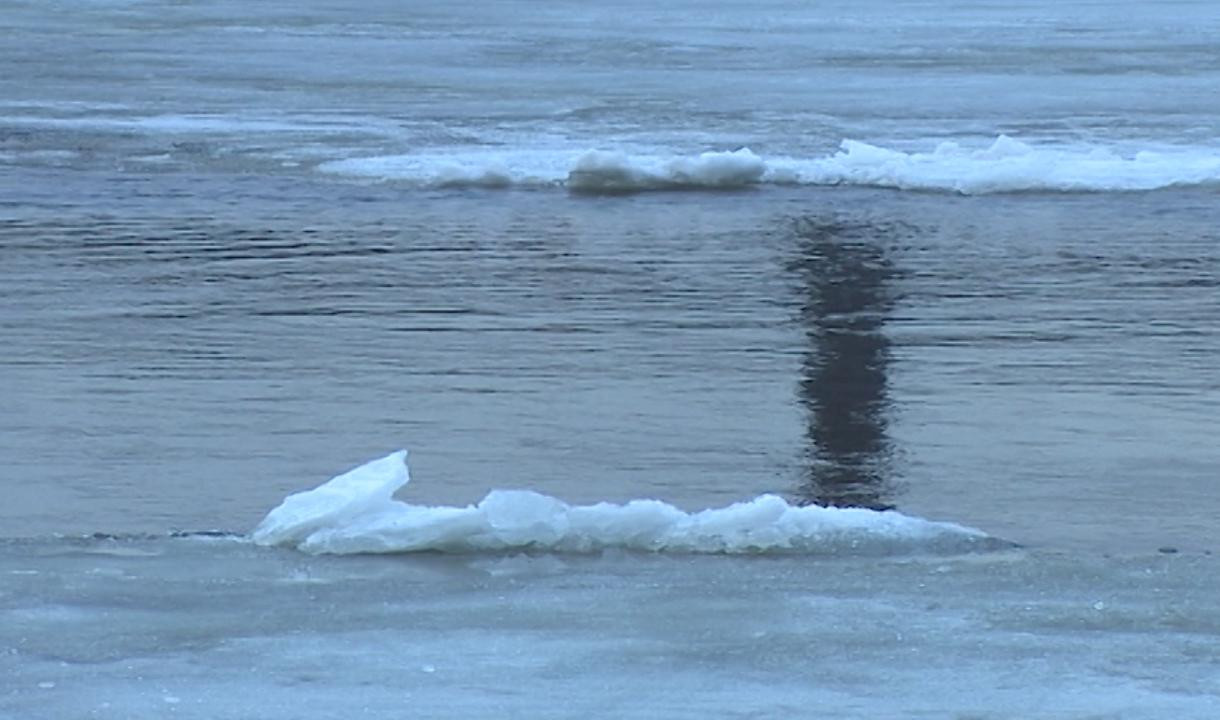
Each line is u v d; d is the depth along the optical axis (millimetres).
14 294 52750
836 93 101000
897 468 37281
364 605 28641
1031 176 71312
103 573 29953
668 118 90312
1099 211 67062
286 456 37844
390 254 59125
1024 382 44094
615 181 71500
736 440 39219
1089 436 39688
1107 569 30547
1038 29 145500
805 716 24641
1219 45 130875
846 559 31094
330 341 47844
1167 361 46156
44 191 69688
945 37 137625
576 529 31656
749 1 177250
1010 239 61938
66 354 46188
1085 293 53938
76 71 109375
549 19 153625
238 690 25406
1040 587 29672
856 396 42906
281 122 88062
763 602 28859
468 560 30891
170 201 68062
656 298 53188
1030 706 25016
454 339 48156
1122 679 25984
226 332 48688
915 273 56594
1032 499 35281
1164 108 94875
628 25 147375
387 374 44594
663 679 25891
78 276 55250
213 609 28422
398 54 121875
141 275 55531
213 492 35344
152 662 26344
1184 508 34781
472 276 56000
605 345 47625
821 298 53219
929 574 30266
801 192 70875
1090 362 46062
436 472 36844
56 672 25922
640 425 40344
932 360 46188
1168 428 40312
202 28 142000
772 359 46219
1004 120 90312
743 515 31812
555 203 68562
